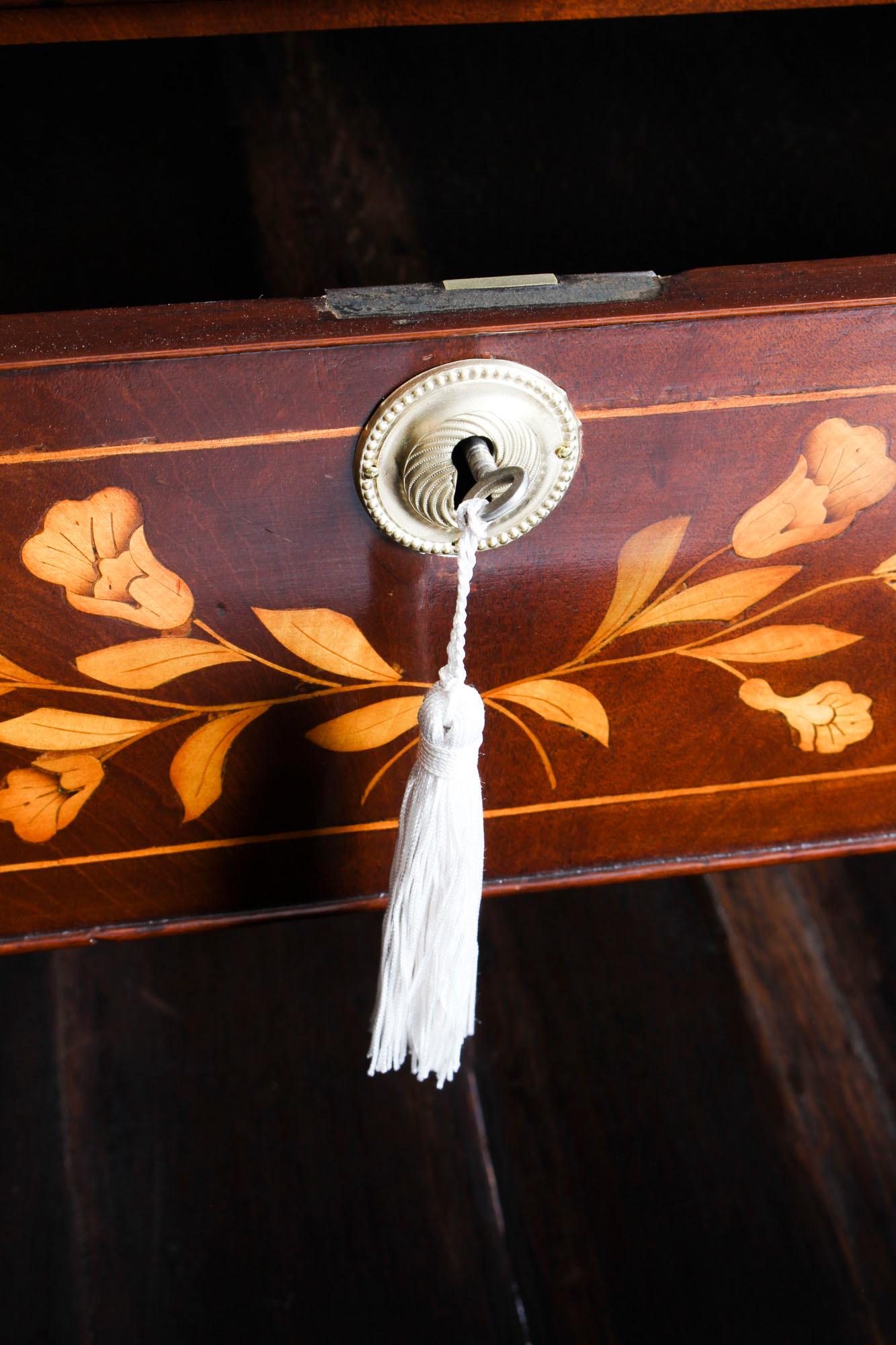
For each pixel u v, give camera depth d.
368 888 0.77
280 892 0.77
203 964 0.98
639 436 0.64
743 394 0.64
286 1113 0.90
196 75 0.94
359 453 0.63
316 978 0.97
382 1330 0.84
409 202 0.96
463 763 0.65
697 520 0.66
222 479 0.64
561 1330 0.83
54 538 0.64
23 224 0.91
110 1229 0.86
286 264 0.95
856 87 0.87
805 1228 0.85
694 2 0.68
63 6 0.68
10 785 0.71
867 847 0.79
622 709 0.71
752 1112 0.89
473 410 0.62
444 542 0.65
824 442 0.65
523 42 0.93
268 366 0.61
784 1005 0.95
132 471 0.63
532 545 0.66
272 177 0.95
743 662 0.71
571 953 0.98
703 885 1.01
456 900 0.68
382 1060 0.72
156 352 0.61
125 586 0.66
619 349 0.62
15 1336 0.83
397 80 0.94
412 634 0.68
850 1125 0.89
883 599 0.70
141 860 0.74
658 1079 0.91
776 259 0.89
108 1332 0.84
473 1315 0.84
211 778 0.72
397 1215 0.87
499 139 0.95
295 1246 0.86
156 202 0.93
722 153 0.91
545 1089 0.91
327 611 0.67
